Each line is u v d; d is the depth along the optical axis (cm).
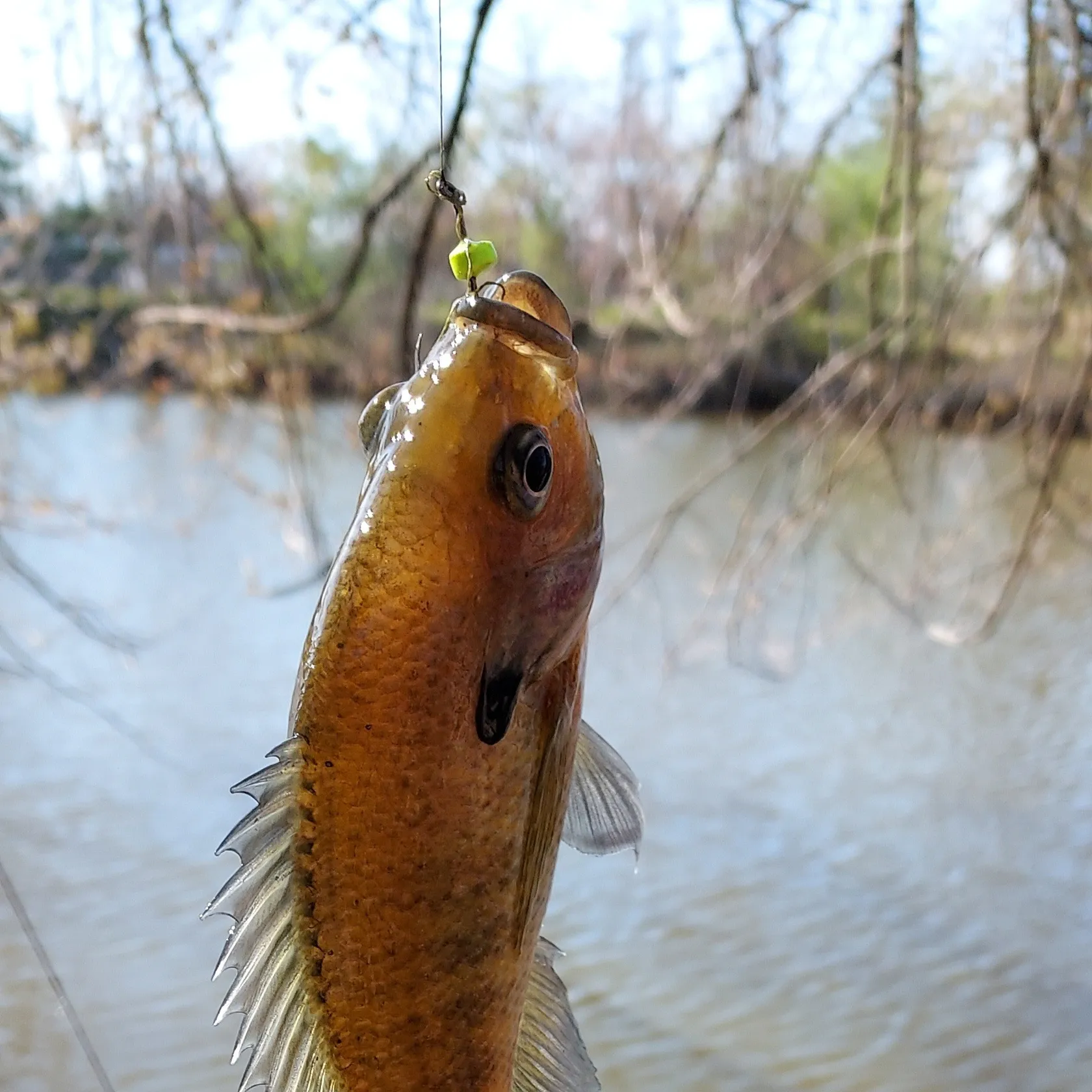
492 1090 17
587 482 17
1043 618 106
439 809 16
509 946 17
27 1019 56
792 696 92
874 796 78
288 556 109
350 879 16
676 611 102
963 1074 54
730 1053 56
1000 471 94
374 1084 17
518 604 16
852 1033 57
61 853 69
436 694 16
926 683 92
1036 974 60
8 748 82
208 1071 53
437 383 16
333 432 90
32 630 99
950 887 68
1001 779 80
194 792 77
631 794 19
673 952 63
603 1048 56
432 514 16
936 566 78
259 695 91
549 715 17
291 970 16
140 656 96
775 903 66
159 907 65
